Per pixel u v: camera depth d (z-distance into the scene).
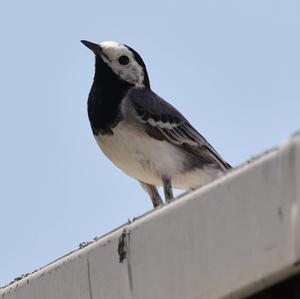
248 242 9.81
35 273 13.15
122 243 11.63
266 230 9.62
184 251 10.66
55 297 12.66
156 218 11.16
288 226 9.38
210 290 10.25
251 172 9.88
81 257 12.32
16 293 13.38
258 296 10.30
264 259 9.62
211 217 10.32
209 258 10.30
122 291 11.55
